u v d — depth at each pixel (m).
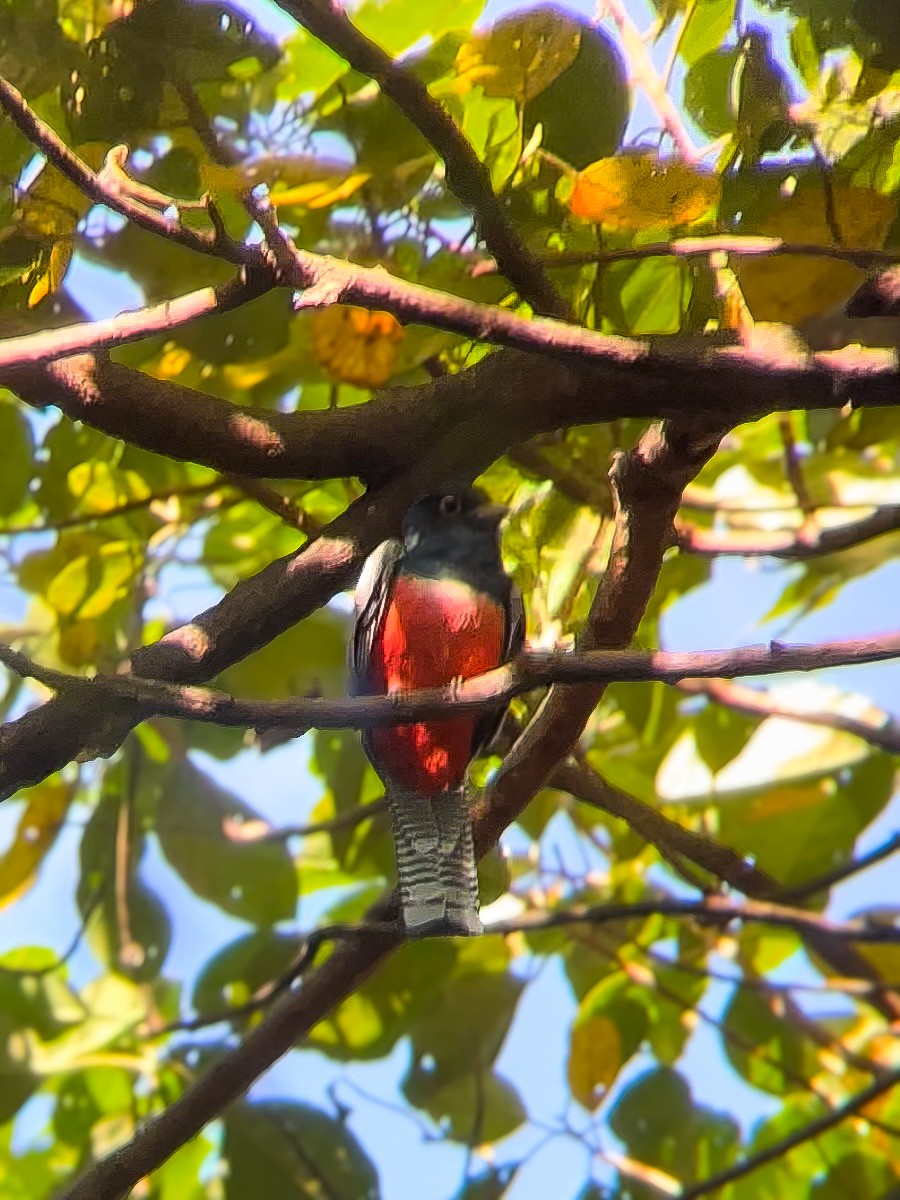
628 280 5.07
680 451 3.98
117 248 5.44
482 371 4.43
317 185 5.02
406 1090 6.52
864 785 6.70
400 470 4.50
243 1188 5.95
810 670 3.37
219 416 4.36
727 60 4.29
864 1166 6.71
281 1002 5.24
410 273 5.11
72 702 3.67
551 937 6.88
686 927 6.98
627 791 6.72
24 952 6.80
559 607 5.60
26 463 6.18
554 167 4.50
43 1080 6.20
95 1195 5.06
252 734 6.64
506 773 4.85
